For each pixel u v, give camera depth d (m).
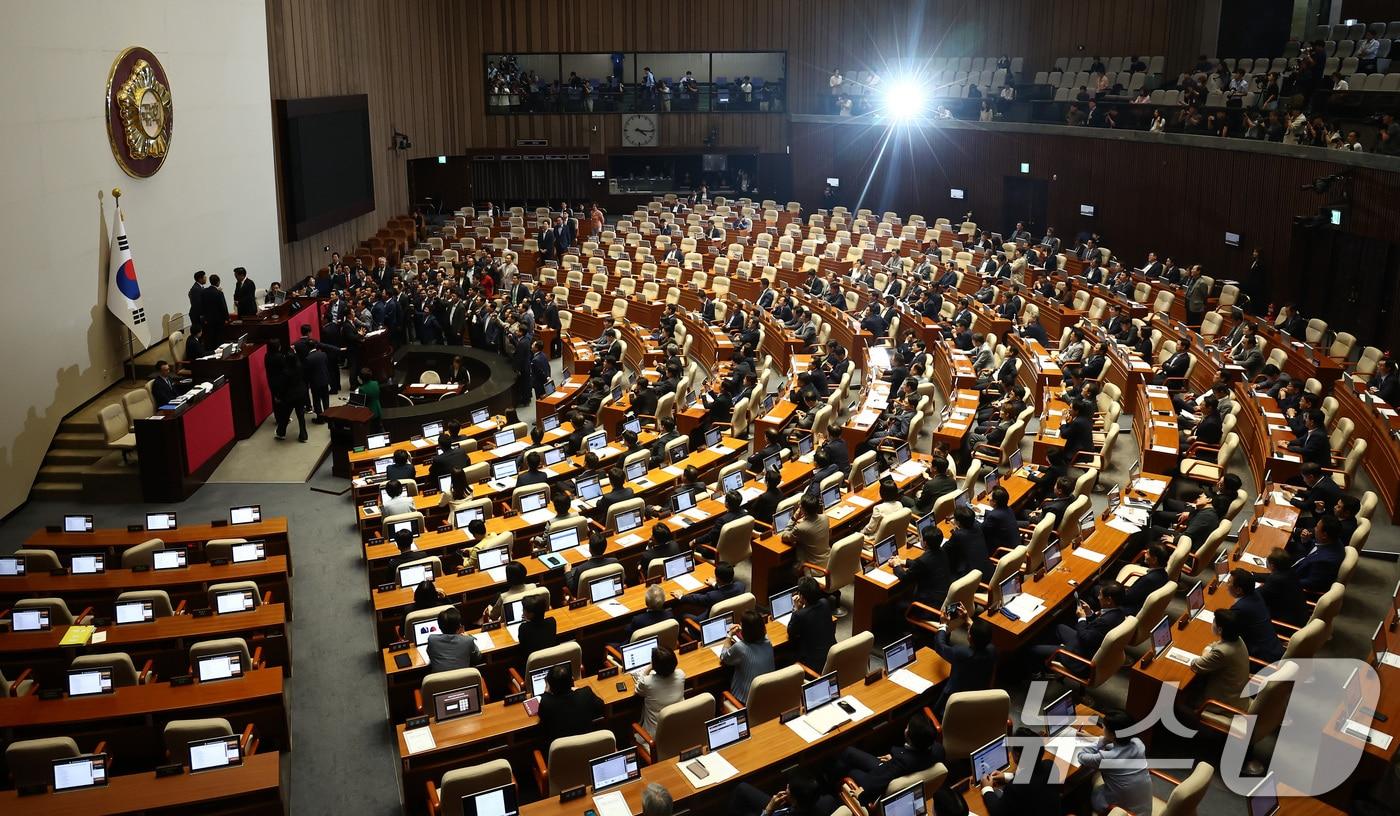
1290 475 15.55
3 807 8.54
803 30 45.22
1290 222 25.25
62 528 14.59
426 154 42.56
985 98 37.78
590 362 24.50
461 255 36.34
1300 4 35.34
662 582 12.52
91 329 19.92
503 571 13.09
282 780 10.66
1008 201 37.53
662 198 44.72
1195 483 16.31
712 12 45.16
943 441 17.00
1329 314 24.55
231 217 25.88
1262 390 18.94
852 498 14.82
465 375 25.89
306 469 19.39
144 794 8.71
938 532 11.76
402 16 39.84
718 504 15.08
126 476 17.95
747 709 9.67
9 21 17.36
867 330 24.95
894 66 45.19
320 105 31.25
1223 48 37.62
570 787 9.01
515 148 45.12
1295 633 10.21
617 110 45.41
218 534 14.70
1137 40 40.22
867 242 35.59
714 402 19.88
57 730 10.02
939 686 10.07
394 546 14.21
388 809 10.27
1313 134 24.58
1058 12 41.53
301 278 31.14
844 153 43.41
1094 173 33.16
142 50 21.44
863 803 8.51
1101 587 10.90
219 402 19.66
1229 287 25.22
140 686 10.55
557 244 37.22
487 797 8.29
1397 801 9.02
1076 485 14.69
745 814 8.57
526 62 46.22
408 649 11.30
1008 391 19.20
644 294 31.91
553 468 17.19
